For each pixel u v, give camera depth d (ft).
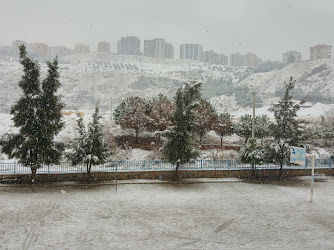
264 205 55.11
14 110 64.39
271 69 615.16
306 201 58.13
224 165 78.38
